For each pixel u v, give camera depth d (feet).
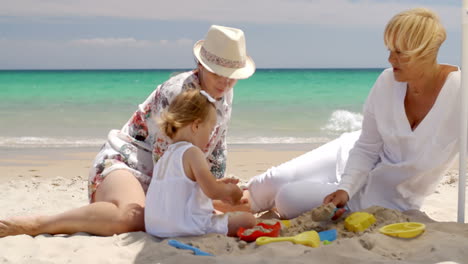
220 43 11.55
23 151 29.17
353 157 12.30
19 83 95.40
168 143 11.62
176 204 10.44
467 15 10.52
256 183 13.29
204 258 8.72
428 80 11.10
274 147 31.55
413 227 10.12
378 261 8.34
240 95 70.18
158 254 9.23
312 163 12.94
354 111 53.47
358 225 10.68
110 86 88.07
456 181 18.95
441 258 8.52
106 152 12.40
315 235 10.02
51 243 10.25
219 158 13.06
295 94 71.72
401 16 10.46
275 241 9.86
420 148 11.44
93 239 10.46
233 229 10.81
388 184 12.25
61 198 16.74
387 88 11.78
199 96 10.89
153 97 12.44
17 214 14.33
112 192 11.56
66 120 46.14
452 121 11.23
